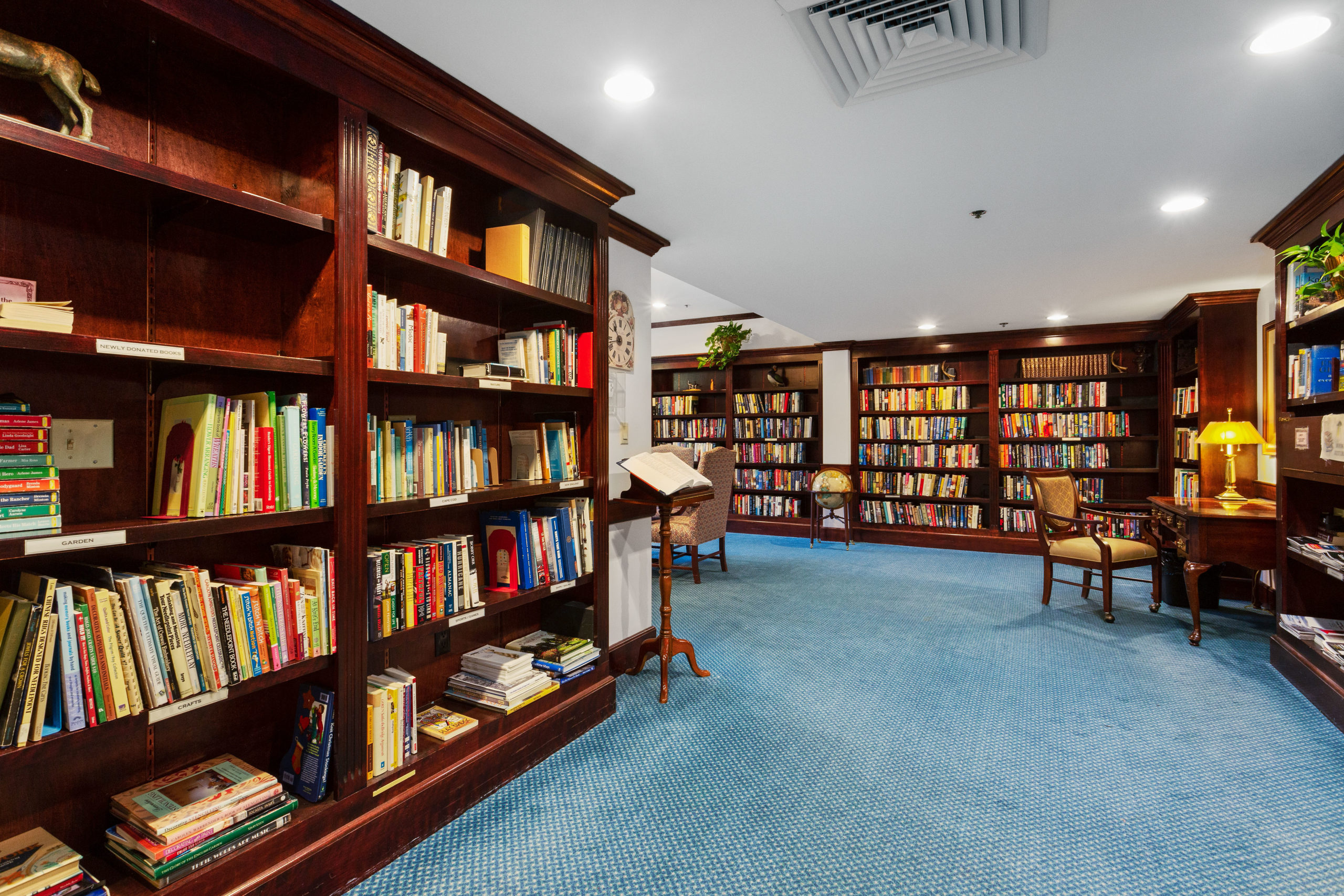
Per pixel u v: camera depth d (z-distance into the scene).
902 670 3.22
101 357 1.44
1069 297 4.94
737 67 1.83
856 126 2.19
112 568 1.49
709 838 1.86
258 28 1.47
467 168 2.13
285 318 1.75
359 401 1.69
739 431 8.04
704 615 4.23
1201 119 2.13
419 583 1.91
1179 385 5.90
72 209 1.39
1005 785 2.15
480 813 1.98
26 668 1.15
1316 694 2.73
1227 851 1.80
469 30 1.64
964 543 6.67
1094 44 1.71
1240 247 3.59
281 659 1.55
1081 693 2.92
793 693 2.93
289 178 1.72
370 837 1.69
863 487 7.37
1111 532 6.08
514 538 2.31
